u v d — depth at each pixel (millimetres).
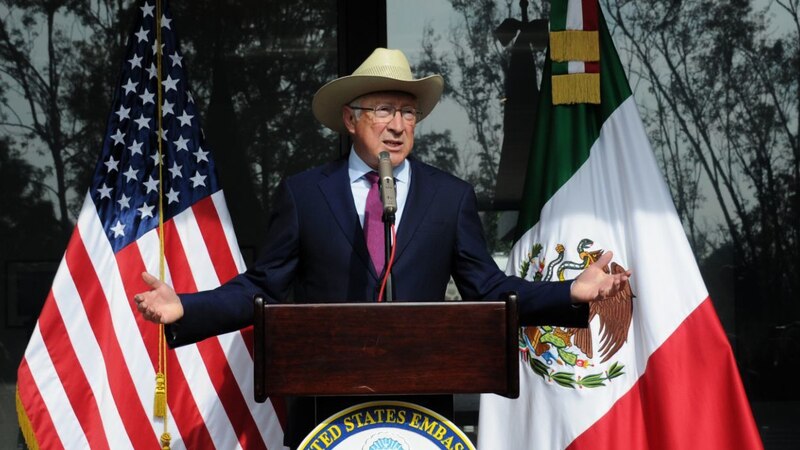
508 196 8812
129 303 7266
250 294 5691
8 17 8703
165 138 7551
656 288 7172
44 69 8711
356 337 4629
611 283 5227
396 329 4637
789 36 8797
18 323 8680
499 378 4641
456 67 8852
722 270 8750
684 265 7203
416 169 6027
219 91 8758
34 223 8680
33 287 8672
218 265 7469
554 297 5336
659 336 7121
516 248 7602
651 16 8844
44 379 7121
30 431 7047
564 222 7410
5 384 8656
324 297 5797
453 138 8836
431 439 4891
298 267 6000
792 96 8781
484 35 8852
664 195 7320
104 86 8734
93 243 7301
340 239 5809
